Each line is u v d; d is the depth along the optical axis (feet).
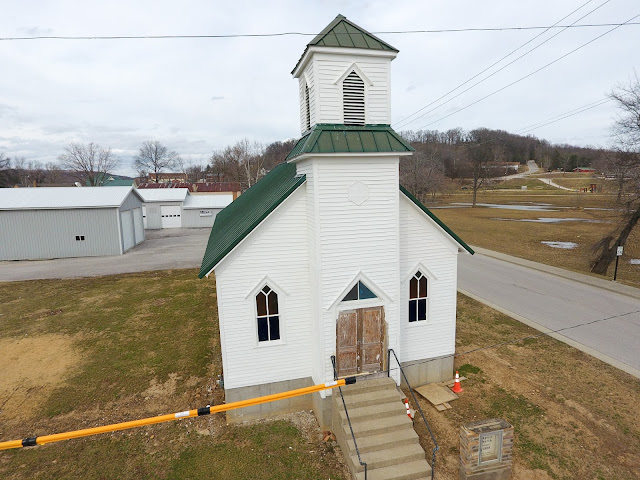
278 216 35.04
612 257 80.23
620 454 30.60
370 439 30.86
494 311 61.21
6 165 282.97
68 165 298.56
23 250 101.76
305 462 31.12
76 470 30.25
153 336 54.08
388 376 36.11
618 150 82.89
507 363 44.96
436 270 40.16
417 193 229.66
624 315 57.98
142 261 99.66
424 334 40.78
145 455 31.89
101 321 59.62
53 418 36.52
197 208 166.20
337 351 34.60
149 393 40.45
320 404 34.81
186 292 73.61
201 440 33.71
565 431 33.32
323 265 33.22
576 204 221.87
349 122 34.71
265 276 35.35
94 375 43.88
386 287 35.01
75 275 86.53
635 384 39.75
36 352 49.52
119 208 106.01
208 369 45.06
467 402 38.04
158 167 421.59
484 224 156.35
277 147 472.85
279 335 36.91
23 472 29.99
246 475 29.78
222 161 390.01
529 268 88.02
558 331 53.01
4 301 69.26
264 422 36.32
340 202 32.89
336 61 33.71
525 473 29.04
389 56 34.68
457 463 30.58
